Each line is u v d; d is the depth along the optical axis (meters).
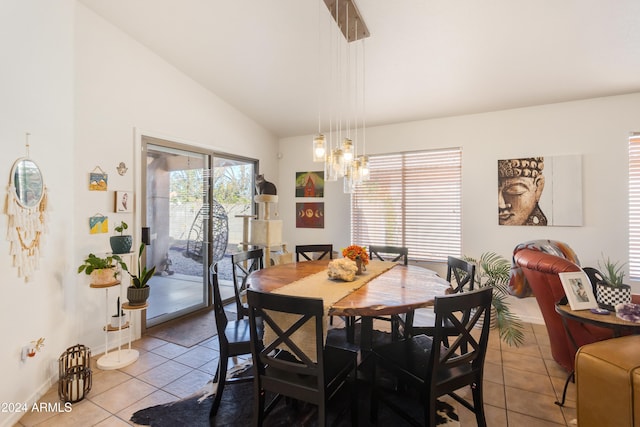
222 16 2.54
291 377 1.52
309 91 3.52
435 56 2.71
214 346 2.83
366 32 2.42
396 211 4.11
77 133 2.46
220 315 1.92
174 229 3.40
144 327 3.06
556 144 3.27
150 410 1.93
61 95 2.27
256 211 4.56
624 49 2.43
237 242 4.25
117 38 2.73
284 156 4.93
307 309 1.36
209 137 3.68
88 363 2.19
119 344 2.53
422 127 3.91
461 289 2.46
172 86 3.24
